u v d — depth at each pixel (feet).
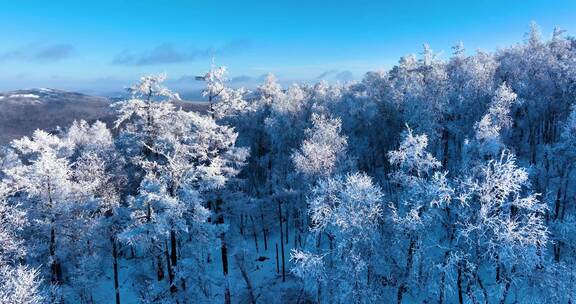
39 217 91.76
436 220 68.39
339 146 123.54
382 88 196.54
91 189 107.24
